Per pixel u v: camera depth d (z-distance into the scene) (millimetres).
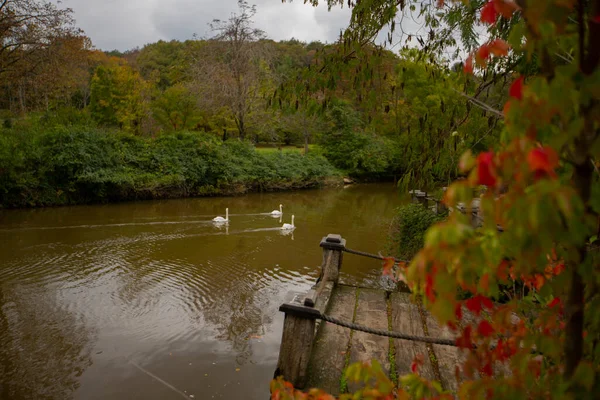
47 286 8602
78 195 19469
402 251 8227
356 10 3283
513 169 782
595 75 764
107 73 29750
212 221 15938
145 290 8531
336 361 3715
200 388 5188
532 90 801
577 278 1048
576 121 761
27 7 18578
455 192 828
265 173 26422
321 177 29328
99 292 8359
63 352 6000
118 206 19312
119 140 22188
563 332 1287
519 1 837
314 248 12258
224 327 6953
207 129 34625
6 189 17375
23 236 12781
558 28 771
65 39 19984
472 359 1175
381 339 4121
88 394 5027
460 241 824
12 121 20641
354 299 5152
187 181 23297
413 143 3832
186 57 34781
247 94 27672
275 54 28281
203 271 9867
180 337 6539
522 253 831
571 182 984
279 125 31656
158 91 34438
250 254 11453
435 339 2877
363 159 31391
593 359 1146
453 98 3396
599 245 1260
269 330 6887
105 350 6082
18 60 19203
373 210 19578
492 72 3066
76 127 20469
